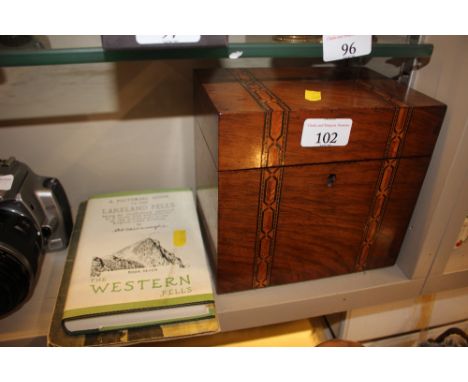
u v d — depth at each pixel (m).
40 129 0.59
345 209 0.48
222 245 0.46
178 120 0.63
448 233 0.51
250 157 0.41
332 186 0.46
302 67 0.59
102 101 0.59
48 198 0.53
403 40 0.46
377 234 0.52
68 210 0.58
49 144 0.60
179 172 0.68
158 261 0.51
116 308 0.43
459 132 0.44
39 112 0.58
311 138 0.41
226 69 0.56
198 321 0.45
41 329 0.46
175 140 0.64
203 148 0.51
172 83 0.59
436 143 0.46
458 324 0.74
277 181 0.43
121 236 0.55
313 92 0.46
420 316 0.71
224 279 0.49
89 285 0.46
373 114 0.42
